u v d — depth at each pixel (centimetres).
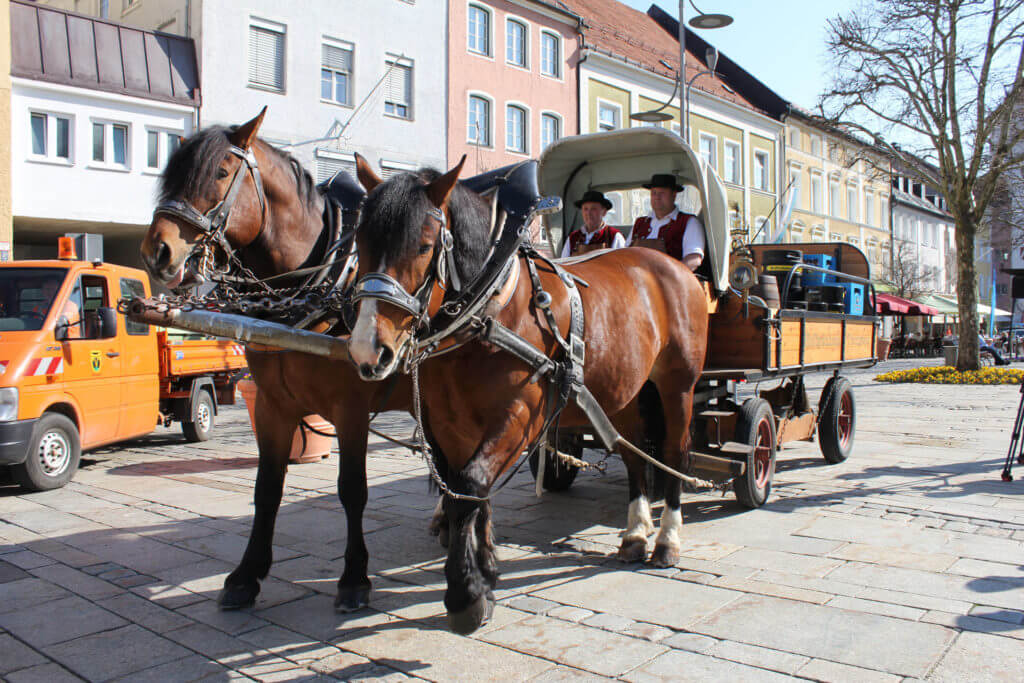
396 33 2272
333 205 438
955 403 1415
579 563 470
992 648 334
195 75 1878
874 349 872
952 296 5559
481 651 343
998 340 3706
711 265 583
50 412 720
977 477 711
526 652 341
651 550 490
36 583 441
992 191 1962
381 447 972
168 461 869
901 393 1644
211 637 362
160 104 1803
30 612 396
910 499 621
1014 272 934
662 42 3703
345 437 396
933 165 2194
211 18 1881
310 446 835
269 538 411
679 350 481
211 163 366
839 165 4406
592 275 435
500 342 328
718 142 3538
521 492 678
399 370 337
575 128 2842
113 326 734
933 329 4522
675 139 575
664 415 497
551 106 2745
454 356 337
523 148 2683
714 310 586
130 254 1977
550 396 359
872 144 2239
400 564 473
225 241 375
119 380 827
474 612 311
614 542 517
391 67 2262
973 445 912
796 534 521
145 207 1800
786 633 354
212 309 376
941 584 416
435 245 296
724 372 549
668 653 337
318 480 739
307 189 424
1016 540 501
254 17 1962
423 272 290
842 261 903
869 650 334
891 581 422
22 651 349
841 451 786
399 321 282
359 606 393
